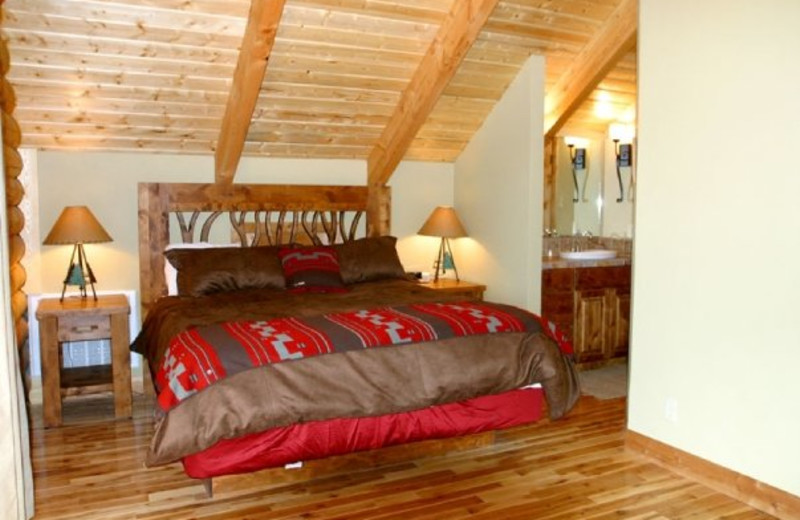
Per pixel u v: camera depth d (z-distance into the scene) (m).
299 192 5.20
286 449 2.88
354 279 4.81
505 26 4.38
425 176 5.80
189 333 3.11
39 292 4.53
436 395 3.11
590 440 3.73
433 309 3.55
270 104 4.62
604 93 5.37
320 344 2.96
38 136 4.38
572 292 5.23
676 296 3.30
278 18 3.58
